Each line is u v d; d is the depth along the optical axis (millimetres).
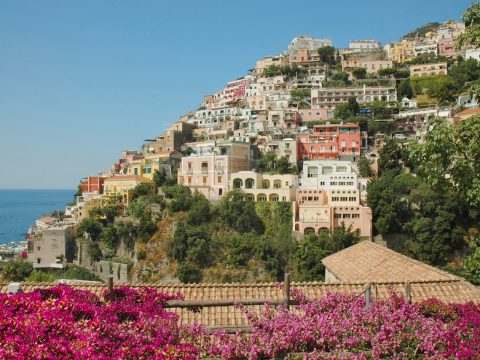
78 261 101938
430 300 20719
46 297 18328
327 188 98250
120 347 14883
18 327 14836
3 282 26109
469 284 27641
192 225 93375
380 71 182500
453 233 80125
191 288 26406
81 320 16422
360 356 15844
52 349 14086
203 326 18203
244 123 156875
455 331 17641
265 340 15945
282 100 171125
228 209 93625
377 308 17672
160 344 15594
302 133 134125
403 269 31781
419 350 16609
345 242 83812
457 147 22984
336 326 16562
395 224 86938
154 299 19500
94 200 117562
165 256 91375
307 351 16156
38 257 102500
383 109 147875
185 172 114438
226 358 15633
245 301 19797
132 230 98188
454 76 158250
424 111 135375
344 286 27047
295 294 19828
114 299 19000
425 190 83688
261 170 119250
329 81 182375
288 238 89188
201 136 157000
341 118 148625
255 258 87250
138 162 135500
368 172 110625
